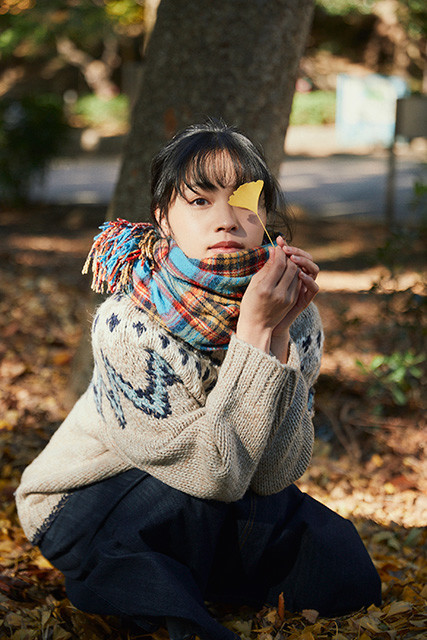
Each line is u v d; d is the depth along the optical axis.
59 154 13.09
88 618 2.23
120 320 1.86
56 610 2.29
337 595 2.12
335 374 4.75
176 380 1.84
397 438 4.00
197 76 3.30
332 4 23.80
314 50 28.02
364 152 23.06
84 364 3.98
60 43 26.22
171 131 3.37
